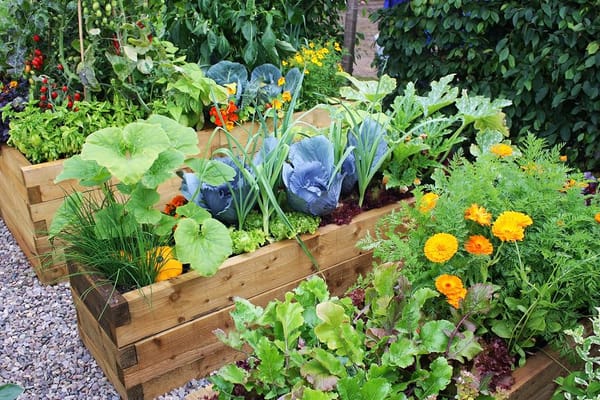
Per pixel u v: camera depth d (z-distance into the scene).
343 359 1.41
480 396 1.43
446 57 3.73
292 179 2.18
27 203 2.58
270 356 1.35
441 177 1.87
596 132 3.15
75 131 2.73
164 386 1.99
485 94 3.51
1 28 3.12
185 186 2.21
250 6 3.72
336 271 2.39
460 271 1.58
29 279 2.79
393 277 1.49
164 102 3.18
